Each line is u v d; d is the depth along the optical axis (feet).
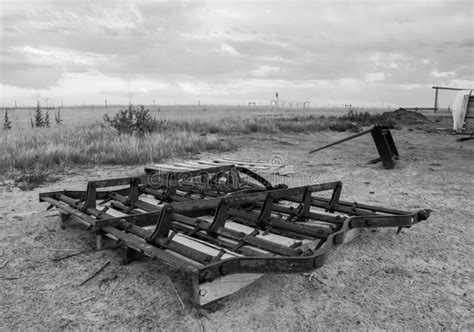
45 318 9.74
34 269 12.45
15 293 10.96
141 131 50.03
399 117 101.55
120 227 12.73
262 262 9.34
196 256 10.08
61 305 10.34
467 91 56.70
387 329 9.50
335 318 9.91
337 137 63.41
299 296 10.95
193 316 9.81
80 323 9.53
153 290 11.07
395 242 15.35
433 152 45.60
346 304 10.60
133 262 12.84
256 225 13.83
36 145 37.35
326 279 12.03
